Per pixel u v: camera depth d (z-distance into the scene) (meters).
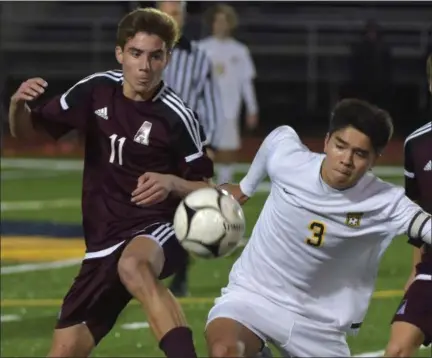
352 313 12.32
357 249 12.09
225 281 24.75
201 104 21.16
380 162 50.75
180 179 12.49
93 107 12.99
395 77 54.28
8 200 39.44
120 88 12.95
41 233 31.78
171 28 12.62
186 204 11.92
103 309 12.73
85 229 13.00
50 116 13.11
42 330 20.03
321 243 12.02
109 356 18.19
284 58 56.44
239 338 11.79
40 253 28.42
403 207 11.80
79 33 57.06
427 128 13.23
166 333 11.62
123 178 12.84
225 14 35.75
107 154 12.91
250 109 36.75
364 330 20.12
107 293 12.68
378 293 23.50
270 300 12.30
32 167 50.34
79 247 29.36
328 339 12.31
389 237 12.02
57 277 25.23
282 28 56.59
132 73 12.52
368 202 11.84
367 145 11.35
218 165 45.59
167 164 12.88
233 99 36.12
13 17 59.22
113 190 12.86
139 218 12.77
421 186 13.24
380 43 50.66
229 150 36.38
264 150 12.69
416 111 54.44
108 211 12.84
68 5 60.38
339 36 56.53
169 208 12.83
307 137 55.41
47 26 57.19
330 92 55.97
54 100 13.20
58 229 32.47
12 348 18.67
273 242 12.30
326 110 56.06
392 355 12.38
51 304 22.33
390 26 55.41
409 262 27.67
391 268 26.73
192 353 11.59
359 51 50.66
